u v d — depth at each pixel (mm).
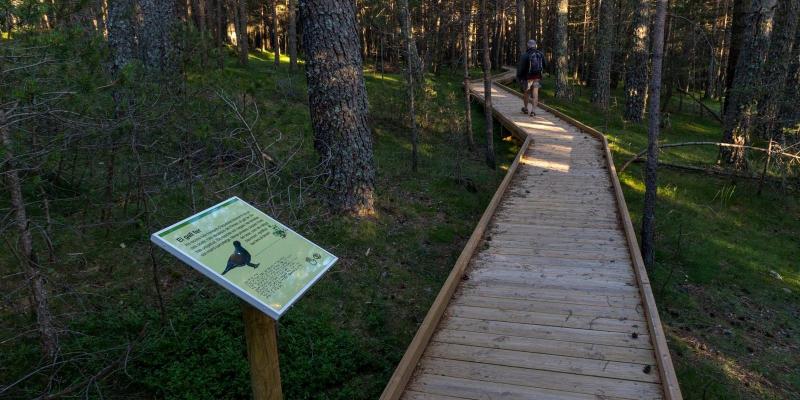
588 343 4293
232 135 5133
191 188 4789
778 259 8539
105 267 5004
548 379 3832
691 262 8086
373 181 7375
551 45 41531
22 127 3805
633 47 17484
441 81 24594
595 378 3830
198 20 24500
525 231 6988
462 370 3986
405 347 4891
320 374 4262
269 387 2676
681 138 16266
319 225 6434
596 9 32625
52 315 4043
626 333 4430
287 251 2783
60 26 4359
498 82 28125
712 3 28094
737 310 6926
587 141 12805
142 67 5844
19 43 3785
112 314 4410
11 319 4102
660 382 3754
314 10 6684
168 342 4156
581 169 10188
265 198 5574
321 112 6891
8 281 4418
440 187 9484
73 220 5391
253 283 2457
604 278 5504
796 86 13148
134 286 4895
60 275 4676
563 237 6723
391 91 15016
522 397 3641
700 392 4914
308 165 6684
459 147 11164
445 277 6387
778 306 7188
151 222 5258
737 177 11180
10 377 3621
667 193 10523
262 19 33125
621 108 21969
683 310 6660
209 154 5656
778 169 10539
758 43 10859
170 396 3754
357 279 5922
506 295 5207
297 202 5910
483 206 9094
